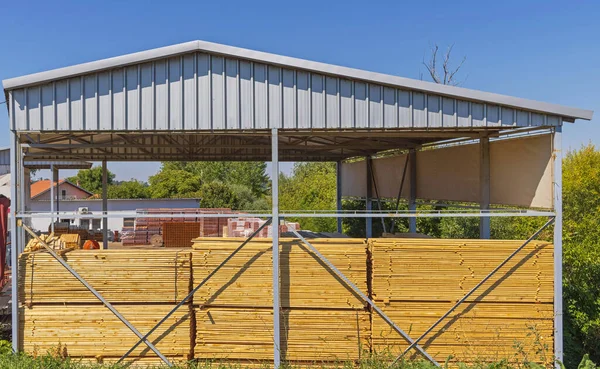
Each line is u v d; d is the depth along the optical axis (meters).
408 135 8.12
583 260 13.63
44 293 6.73
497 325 6.76
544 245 6.81
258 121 6.65
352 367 6.48
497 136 8.20
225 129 6.63
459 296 6.73
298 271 6.83
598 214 16.81
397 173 13.25
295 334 6.77
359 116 6.74
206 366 6.57
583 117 6.64
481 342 6.73
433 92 6.73
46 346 6.67
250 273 6.84
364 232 20.83
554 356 6.67
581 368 6.29
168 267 6.85
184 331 6.77
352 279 6.79
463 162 9.67
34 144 9.21
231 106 6.64
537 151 7.15
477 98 6.69
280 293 6.80
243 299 6.80
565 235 15.95
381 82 6.65
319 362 6.75
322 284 6.81
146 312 6.78
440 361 6.71
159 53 6.47
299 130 6.82
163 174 43.88
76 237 10.53
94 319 6.75
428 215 6.59
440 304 6.77
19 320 6.65
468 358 6.67
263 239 7.25
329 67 6.58
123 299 6.80
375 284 6.77
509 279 6.79
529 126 6.78
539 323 6.74
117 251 6.92
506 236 18.25
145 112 6.57
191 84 6.62
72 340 6.70
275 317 6.57
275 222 6.56
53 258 6.75
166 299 6.82
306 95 6.70
